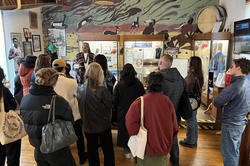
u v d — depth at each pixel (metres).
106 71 3.15
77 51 5.52
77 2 5.29
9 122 2.03
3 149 2.24
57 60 2.49
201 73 2.82
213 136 3.61
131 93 2.57
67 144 1.78
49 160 1.83
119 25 5.26
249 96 2.16
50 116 1.72
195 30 5.03
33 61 3.13
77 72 3.98
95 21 5.32
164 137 1.76
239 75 2.12
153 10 5.08
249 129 2.64
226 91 2.12
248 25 3.18
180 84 2.26
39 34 5.44
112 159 2.44
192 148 3.20
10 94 2.20
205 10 4.70
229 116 2.18
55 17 5.45
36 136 1.75
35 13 5.22
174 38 5.14
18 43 4.64
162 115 1.73
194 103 2.83
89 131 2.25
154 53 4.73
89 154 2.37
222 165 2.78
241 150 2.71
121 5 5.15
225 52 4.25
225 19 4.51
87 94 2.18
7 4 3.52
